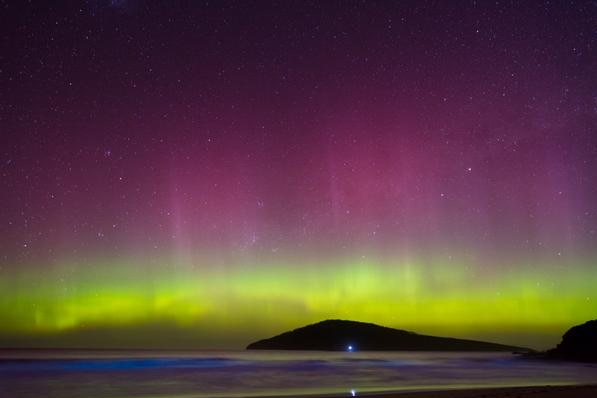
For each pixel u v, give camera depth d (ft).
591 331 293.43
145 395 91.35
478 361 285.02
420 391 89.92
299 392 93.04
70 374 168.25
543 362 264.11
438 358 345.51
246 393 92.27
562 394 76.48
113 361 314.76
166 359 348.59
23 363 280.10
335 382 124.16
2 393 98.53
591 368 204.23
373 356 403.54
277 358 352.08
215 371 184.96
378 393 86.22
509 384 112.68
